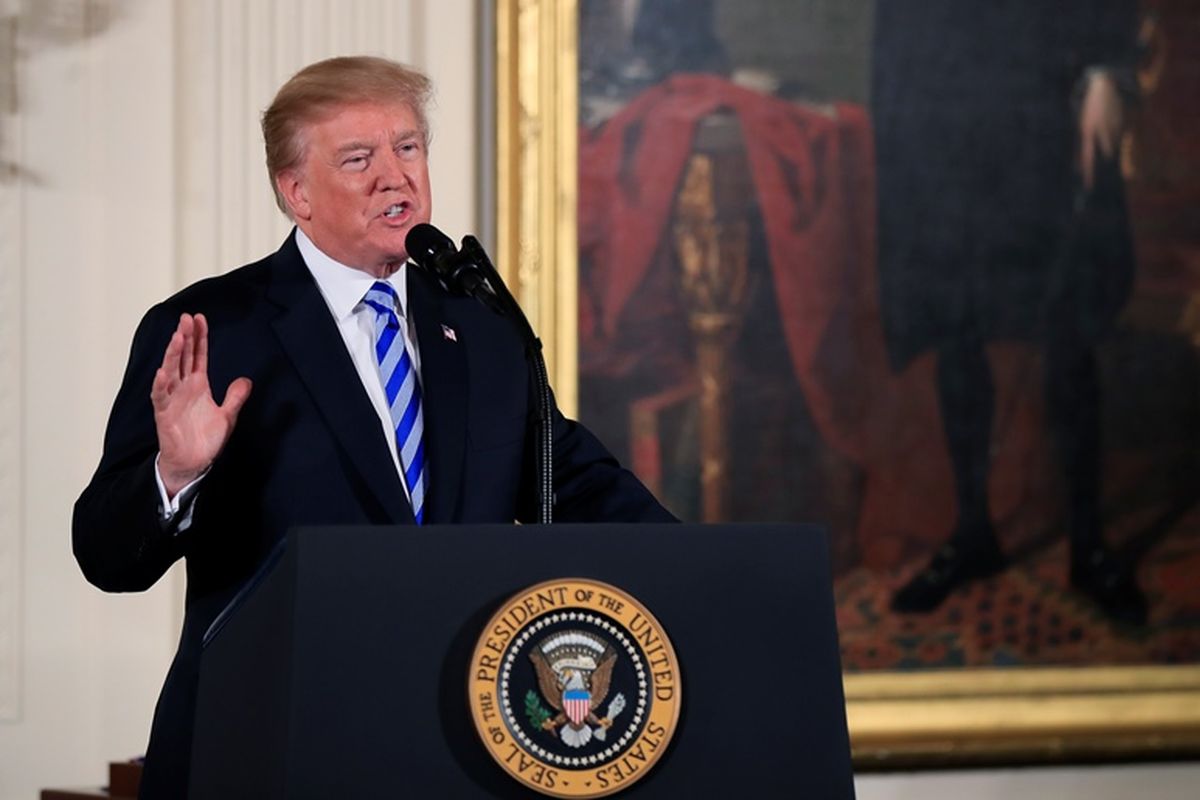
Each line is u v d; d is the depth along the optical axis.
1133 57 9.18
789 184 8.89
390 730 2.81
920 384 8.99
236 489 4.22
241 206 8.19
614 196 8.69
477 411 4.45
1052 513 9.09
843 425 8.91
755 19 8.88
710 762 2.95
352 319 4.52
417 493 4.33
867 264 8.96
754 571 3.06
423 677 2.85
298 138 4.51
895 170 8.99
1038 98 9.11
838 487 8.91
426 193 4.57
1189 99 9.17
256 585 3.12
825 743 3.02
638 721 2.90
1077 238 9.12
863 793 8.80
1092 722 9.02
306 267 4.55
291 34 8.32
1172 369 9.20
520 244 8.54
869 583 8.91
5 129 7.96
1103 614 9.11
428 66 8.50
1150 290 9.18
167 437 3.63
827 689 3.04
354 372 4.34
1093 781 9.05
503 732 2.83
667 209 8.76
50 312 7.98
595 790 2.86
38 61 8.02
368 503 4.20
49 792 7.11
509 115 8.51
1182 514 9.20
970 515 9.01
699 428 8.78
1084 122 9.14
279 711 2.81
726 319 8.81
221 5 8.25
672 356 8.75
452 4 8.55
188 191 8.18
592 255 8.66
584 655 2.90
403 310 4.58
